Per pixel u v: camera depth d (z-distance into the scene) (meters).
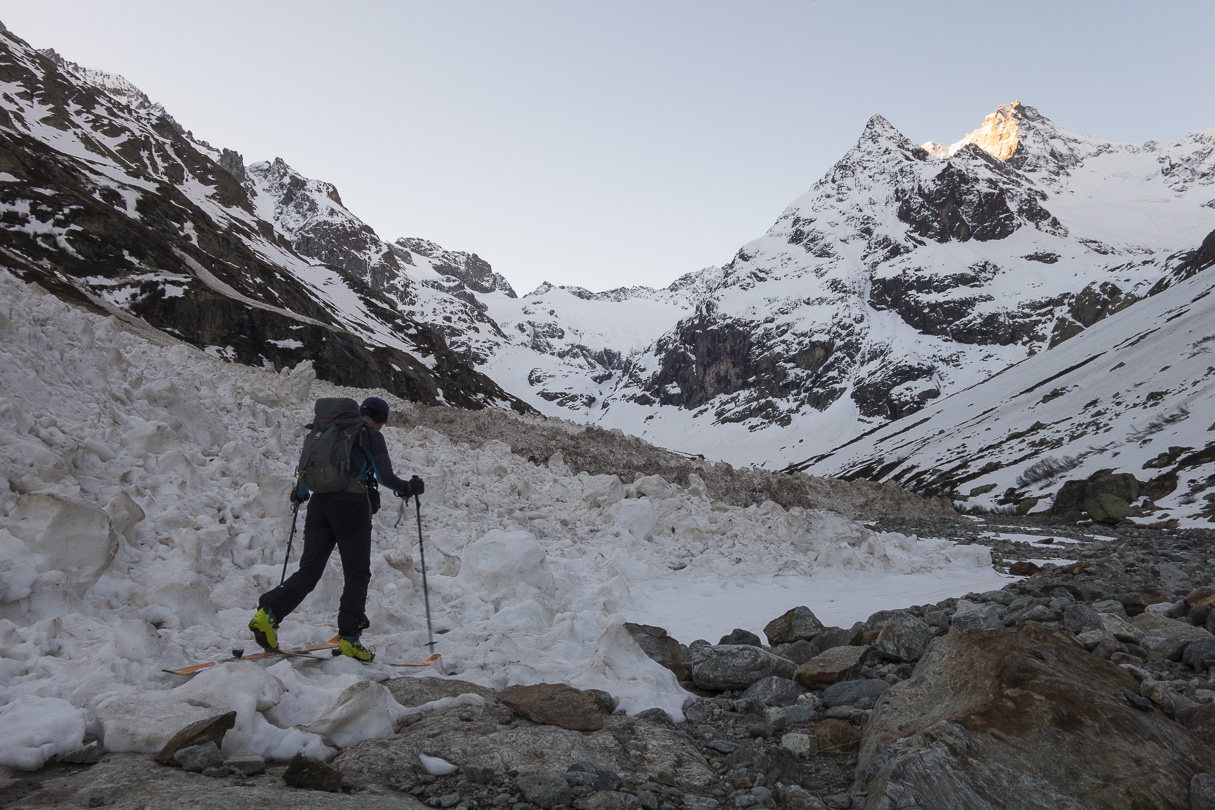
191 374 11.93
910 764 3.03
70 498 4.52
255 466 8.10
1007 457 46.72
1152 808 2.88
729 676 4.98
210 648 4.32
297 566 6.02
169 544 5.59
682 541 11.49
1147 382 48.78
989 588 8.67
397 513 8.90
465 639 5.50
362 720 3.51
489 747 3.49
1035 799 2.88
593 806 2.98
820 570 10.10
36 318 8.15
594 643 5.70
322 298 105.56
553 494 14.01
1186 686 4.22
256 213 140.62
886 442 91.88
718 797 3.31
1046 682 3.40
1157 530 20.33
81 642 3.85
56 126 106.50
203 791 2.60
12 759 2.73
